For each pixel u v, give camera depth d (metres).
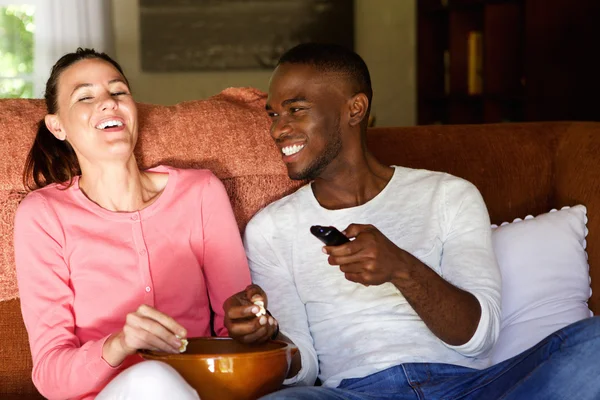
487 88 4.32
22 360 1.81
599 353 1.38
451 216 1.80
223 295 1.84
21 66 4.70
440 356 1.67
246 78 4.94
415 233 1.78
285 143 1.80
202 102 2.04
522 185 2.16
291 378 1.68
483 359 1.71
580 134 2.16
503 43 4.30
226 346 1.60
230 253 1.85
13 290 1.81
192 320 1.82
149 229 1.79
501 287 1.86
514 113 4.36
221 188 1.88
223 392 1.42
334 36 4.94
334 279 1.77
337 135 1.81
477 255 1.74
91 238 1.75
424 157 2.13
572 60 3.94
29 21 4.68
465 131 2.20
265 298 1.58
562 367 1.39
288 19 4.90
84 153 1.76
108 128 1.75
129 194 1.81
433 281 1.56
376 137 2.16
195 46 4.88
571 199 2.10
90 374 1.54
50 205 1.76
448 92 4.70
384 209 1.81
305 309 1.80
